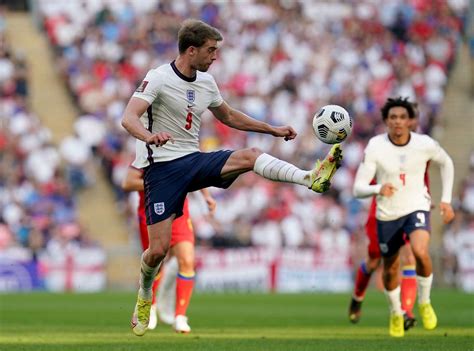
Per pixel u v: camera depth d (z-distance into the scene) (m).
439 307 38.56
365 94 74.00
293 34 76.50
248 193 63.56
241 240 61.78
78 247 59.28
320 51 75.94
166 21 74.94
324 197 65.44
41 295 49.47
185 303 26.61
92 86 70.12
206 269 56.91
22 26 75.00
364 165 25.52
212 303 43.31
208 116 68.31
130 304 41.31
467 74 78.19
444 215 25.78
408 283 26.41
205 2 76.69
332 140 18.67
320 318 33.19
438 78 76.62
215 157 19.06
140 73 71.69
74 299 45.44
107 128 67.25
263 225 62.81
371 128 72.06
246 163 18.80
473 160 71.06
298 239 63.06
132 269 57.25
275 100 72.38
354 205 65.62
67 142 66.12
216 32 18.91
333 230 63.88
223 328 28.38
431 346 20.91
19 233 59.19
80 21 74.25
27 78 71.62
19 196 61.75
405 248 26.67
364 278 29.53
